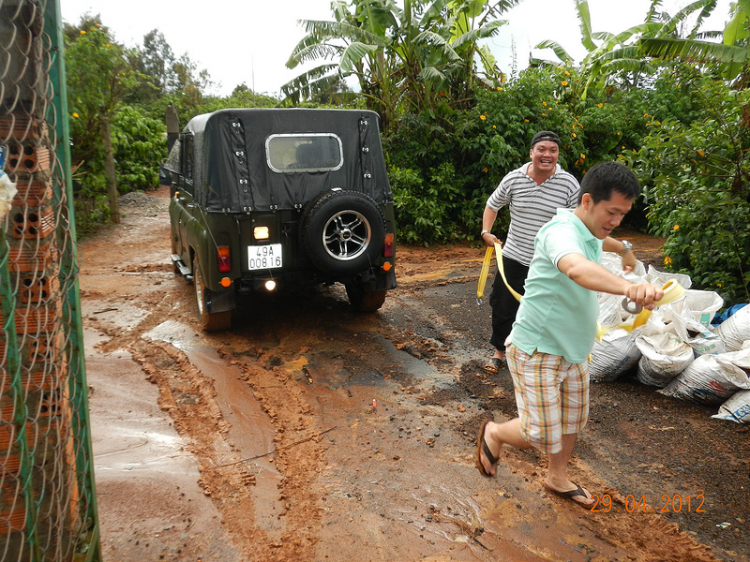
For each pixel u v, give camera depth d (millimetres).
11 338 1624
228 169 5160
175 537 2727
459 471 3393
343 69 9531
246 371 4812
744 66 7773
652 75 13391
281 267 5414
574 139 11469
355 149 5613
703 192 5207
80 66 10320
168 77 32719
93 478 2180
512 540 2805
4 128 1603
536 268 2723
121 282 7648
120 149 14914
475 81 12141
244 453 3561
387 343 5562
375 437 3795
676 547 2756
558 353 2752
